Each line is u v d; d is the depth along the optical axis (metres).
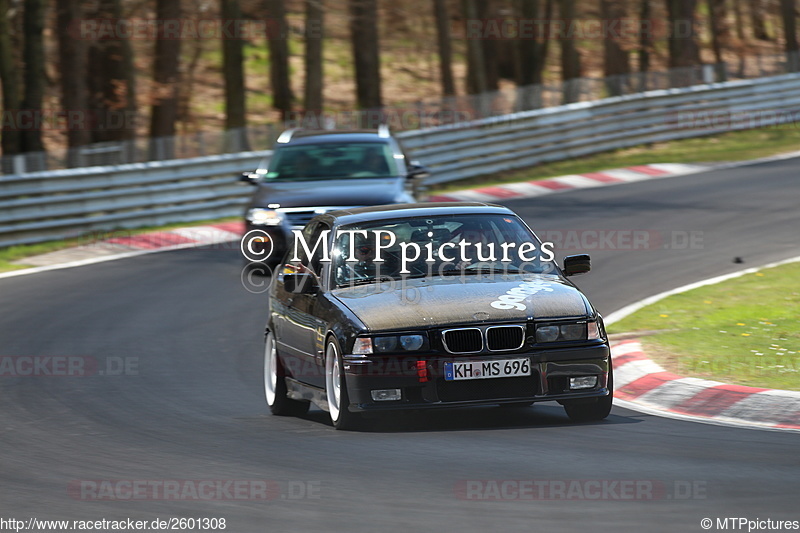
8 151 59.91
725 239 41.16
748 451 16.11
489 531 11.98
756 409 19.34
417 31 129.50
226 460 16.53
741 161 63.72
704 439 17.12
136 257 42.50
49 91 92.62
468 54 94.62
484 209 21.55
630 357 23.98
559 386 18.36
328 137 38.81
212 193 52.38
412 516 12.72
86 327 30.52
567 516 12.50
